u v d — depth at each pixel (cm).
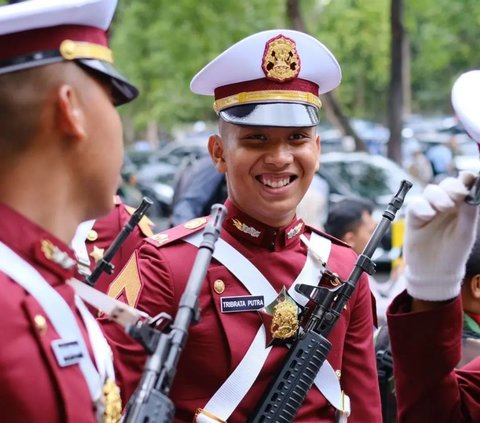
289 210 267
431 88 3528
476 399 267
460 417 265
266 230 269
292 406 251
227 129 270
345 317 274
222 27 1902
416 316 252
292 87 268
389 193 1223
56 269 183
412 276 251
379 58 2555
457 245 243
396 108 1391
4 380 169
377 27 2342
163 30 1970
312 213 517
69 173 184
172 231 274
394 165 1280
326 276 273
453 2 2127
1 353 169
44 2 181
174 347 187
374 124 3569
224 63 266
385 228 261
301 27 1256
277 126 262
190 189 591
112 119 188
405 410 262
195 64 1970
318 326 256
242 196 267
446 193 238
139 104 3081
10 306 173
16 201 181
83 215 189
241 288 265
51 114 181
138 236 357
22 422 171
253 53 265
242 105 266
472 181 238
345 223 497
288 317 262
